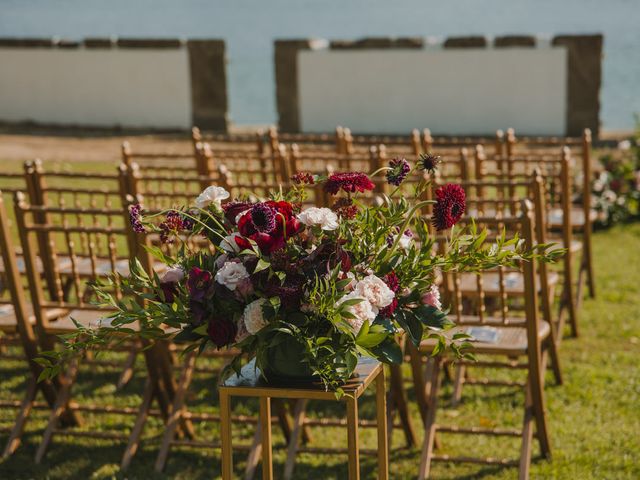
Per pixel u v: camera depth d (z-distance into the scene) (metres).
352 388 2.95
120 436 4.69
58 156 13.39
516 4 72.88
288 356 2.93
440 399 5.18
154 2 92.19
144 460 4.57
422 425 4.88
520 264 4.50
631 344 5.93
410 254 3.00
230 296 2.80
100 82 16.22
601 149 13.12
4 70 16.52
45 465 4.54
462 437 4.71
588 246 6.78
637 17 52.38
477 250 3.04
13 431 4.67
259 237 2.79
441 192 2.94
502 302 4.27
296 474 4.41
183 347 5.57
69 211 4.36
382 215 3.10
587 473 4.27
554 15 57.50
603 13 57.56
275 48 15.52
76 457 4.61
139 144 14.57
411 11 69.31
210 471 4.47
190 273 2.83
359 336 2.74
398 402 4.50
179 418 4.62
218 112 15.95
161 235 3.00
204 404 5.18
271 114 19.31
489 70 14.82
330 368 2.77
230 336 2.80
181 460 4.57
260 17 67.06
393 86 15.28
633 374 5.40
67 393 4.72
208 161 6.50
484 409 5.03
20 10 79.12
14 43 16.38
